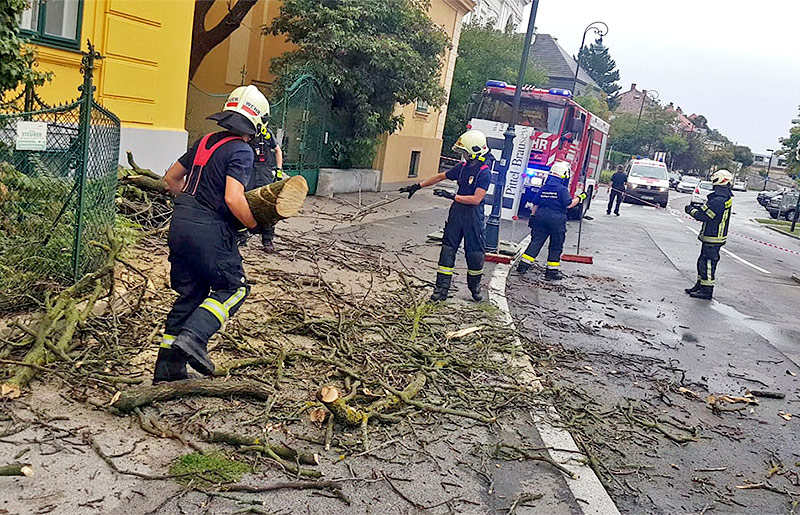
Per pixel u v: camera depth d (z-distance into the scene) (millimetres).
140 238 8711
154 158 11828
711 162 105500
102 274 5781
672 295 11969
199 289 4734
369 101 19344
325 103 18062
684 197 51406
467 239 8844
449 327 7699
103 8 10555
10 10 6328
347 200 18344
